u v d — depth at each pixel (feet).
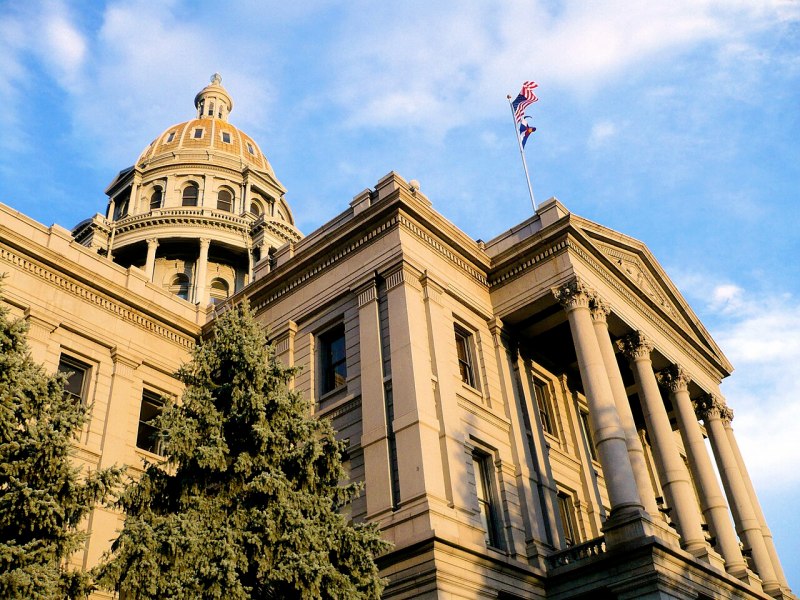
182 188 222.48
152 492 62.80
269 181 234.79
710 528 101.09
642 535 75.36
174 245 205.36
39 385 57.52
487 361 94.63
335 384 92.32
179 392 104.12
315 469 65.05
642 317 108.88
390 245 91.04
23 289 89.71
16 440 54.34
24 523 51.90
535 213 103.14
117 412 93.30
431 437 78.33
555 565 82.23
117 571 54.85
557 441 100.53
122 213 221.05
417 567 69.87
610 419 84.07
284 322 100.07
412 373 81.05
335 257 97.71
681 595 75.00
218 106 287.69
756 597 92.32
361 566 60.49
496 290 101.09
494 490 84.99
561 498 97.76
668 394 114.73
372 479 78.33
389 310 87.71
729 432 122.93
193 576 54.65
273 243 207.00
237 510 59.88
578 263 97.14
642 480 84.28
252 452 63.87
